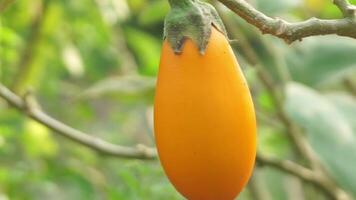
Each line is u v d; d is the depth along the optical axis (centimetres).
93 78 139
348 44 106
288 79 106
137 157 96
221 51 58
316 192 121
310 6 126
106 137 147
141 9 141
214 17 59
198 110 56
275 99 102
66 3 118
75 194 122
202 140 56
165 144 57
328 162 89
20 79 117
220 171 56
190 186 57
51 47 121
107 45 131
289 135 106
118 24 131
